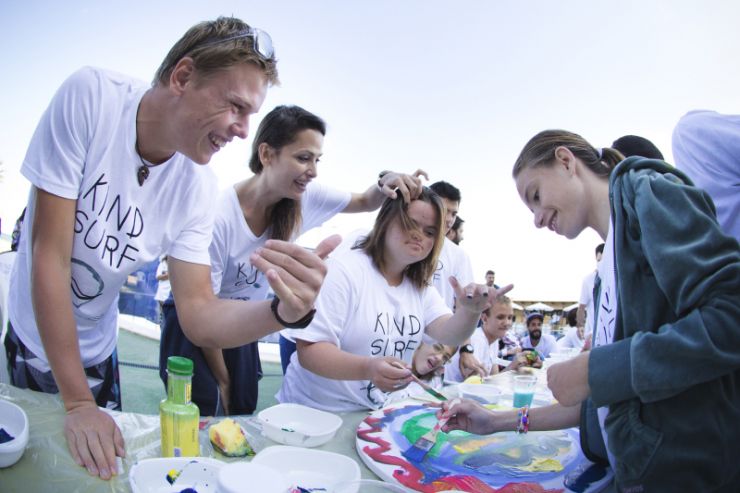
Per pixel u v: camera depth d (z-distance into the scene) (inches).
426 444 45.7
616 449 34.0
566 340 185.0
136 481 32.5
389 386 52.3
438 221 65.7
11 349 52.6
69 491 32.4
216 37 42.3
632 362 31.2
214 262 78.9
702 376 29.8
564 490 38.2
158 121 45.5
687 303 30.6
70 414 39.9
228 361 85.6
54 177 42.9
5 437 35.7
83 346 56.4
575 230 47.9
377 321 64.7
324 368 57.5
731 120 63.3
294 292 38.5
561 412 46.4
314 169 78.7
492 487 38.0
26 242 49.4
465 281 114.9
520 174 49.8
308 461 39.4
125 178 46.8
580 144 47.5
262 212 81.7
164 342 79.6
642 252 34.2
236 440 41.0
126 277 52.5
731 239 31.2
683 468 31.8
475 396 69.9
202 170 54.0
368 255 67.7
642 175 35.4
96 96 44.5
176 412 37.4
